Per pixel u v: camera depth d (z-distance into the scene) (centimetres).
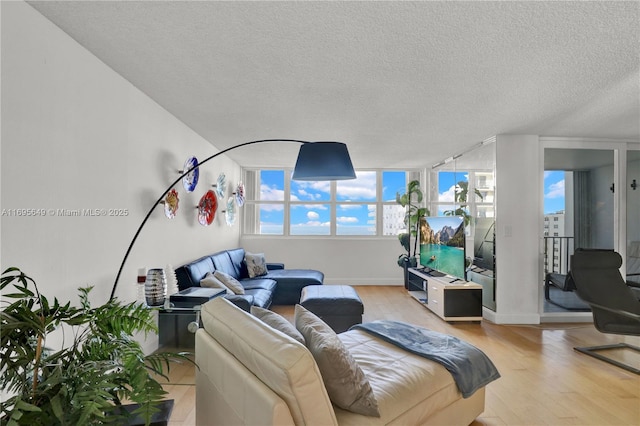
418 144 491
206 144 473
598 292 345
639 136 452
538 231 450
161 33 206
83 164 228
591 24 190
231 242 625
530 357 329
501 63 238
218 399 162
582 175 459
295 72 256
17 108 177
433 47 217
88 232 234
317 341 162
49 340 201
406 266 632
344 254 704
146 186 312
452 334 399
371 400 155
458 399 206
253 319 157
